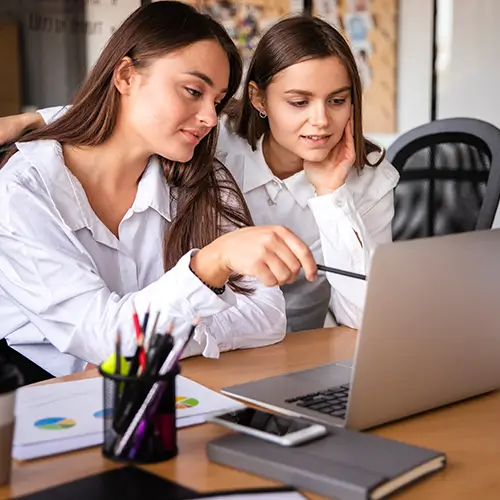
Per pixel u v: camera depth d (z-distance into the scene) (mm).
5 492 815
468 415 1075
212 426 1004
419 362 1019
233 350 1405
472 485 845
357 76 1778
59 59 3344
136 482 832
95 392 1107
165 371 890
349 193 1774
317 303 2014
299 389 1151
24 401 1064
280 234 1154
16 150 1526
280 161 1896
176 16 1407
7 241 1377
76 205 1470
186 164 1586
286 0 3727
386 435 995
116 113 1476
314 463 840
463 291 1043
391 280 937
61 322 1313
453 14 3820
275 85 1743
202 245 1594
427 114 3918
